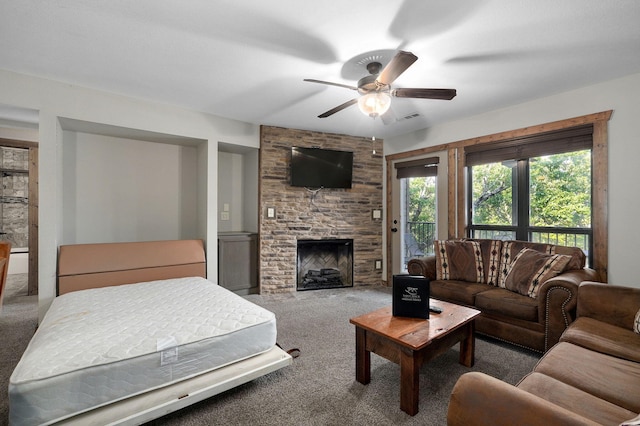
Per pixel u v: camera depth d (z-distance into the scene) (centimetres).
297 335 284
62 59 246
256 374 193
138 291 271
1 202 527
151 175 402
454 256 340
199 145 411
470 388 99
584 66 254
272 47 226
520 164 354
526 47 223
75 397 144
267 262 432
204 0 176
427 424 166
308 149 444
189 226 430
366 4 178
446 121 412
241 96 322
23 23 198
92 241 364
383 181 511
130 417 150
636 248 271
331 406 180
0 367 222
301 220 451
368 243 496
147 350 164
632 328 188
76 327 187
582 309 212
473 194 403
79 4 180
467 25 196
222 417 170
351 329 300
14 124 377
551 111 318
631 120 271
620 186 278
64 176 345
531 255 289
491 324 268
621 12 183
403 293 213
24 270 536
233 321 201
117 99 319
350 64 250
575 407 115
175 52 234
